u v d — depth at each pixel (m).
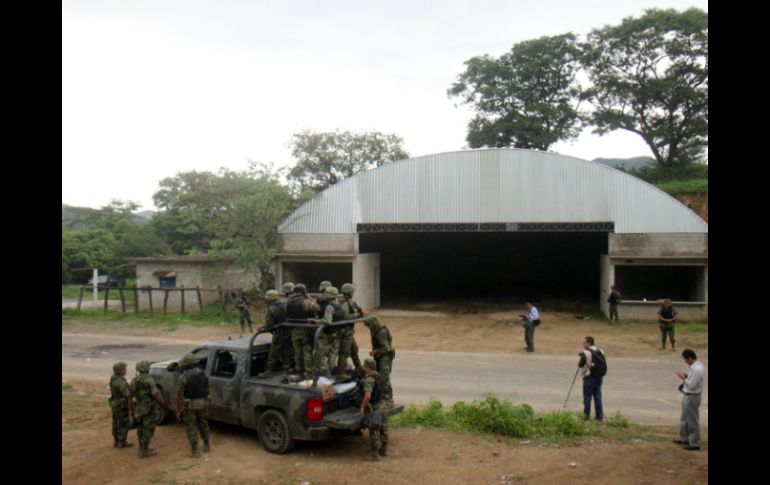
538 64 52.09
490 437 9.88
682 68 47.41
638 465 8.45
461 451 9.16
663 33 46.72
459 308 31.91
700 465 8.47
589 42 51.41
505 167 27.59
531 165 27.45
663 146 50.72
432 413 10.81
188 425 9.04
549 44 52.78
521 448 9.31
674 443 9.58
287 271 31.25
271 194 28.94
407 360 18.19
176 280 30.78
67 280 47.81
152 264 31.17
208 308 29.77
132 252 48.91
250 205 28.09
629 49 48.38
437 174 28.09
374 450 8.74
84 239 50.53
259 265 29.11
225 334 23.58
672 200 26.55
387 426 9.02
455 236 43.69
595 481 7.89
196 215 29.75
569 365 17.39
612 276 27.20
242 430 10.46
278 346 9.89
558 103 53.56
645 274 37.56
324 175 53.47
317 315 9.80
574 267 42.59
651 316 26.55
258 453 9.20
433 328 25.59
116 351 19.94
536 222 27.39
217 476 8.22
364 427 8.83
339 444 9.62
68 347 20.70
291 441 9.02
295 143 54.12
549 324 26.44
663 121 49.91
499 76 55.03
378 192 28.59
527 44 53.72
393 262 44.06
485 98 54.62
